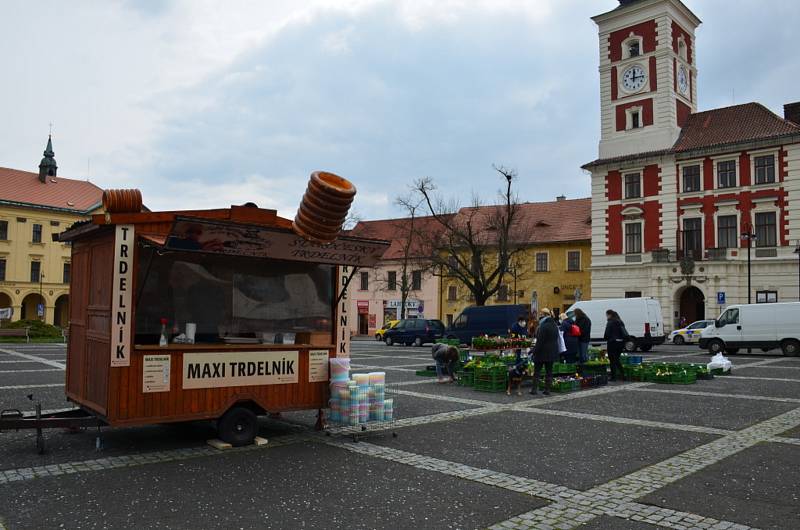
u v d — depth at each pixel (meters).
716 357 18.97
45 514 5.61
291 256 8.69
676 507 5.93
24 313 71.44
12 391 13.69
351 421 8.84
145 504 5.91
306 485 6.58
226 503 5.96
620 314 30.75
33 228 70.00
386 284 65.00
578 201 58.00
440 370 16.05
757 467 7.39
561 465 7.47
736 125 43.78
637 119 47.06
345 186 8.38
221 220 7.88
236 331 8.81
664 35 45.84
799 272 38.81
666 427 9.89
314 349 9.30
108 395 7.67
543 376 16.03
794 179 39.50
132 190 7.88
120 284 7.76
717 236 42.34
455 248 48.25
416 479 6.84
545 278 55.28
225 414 8.39
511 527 5.39
